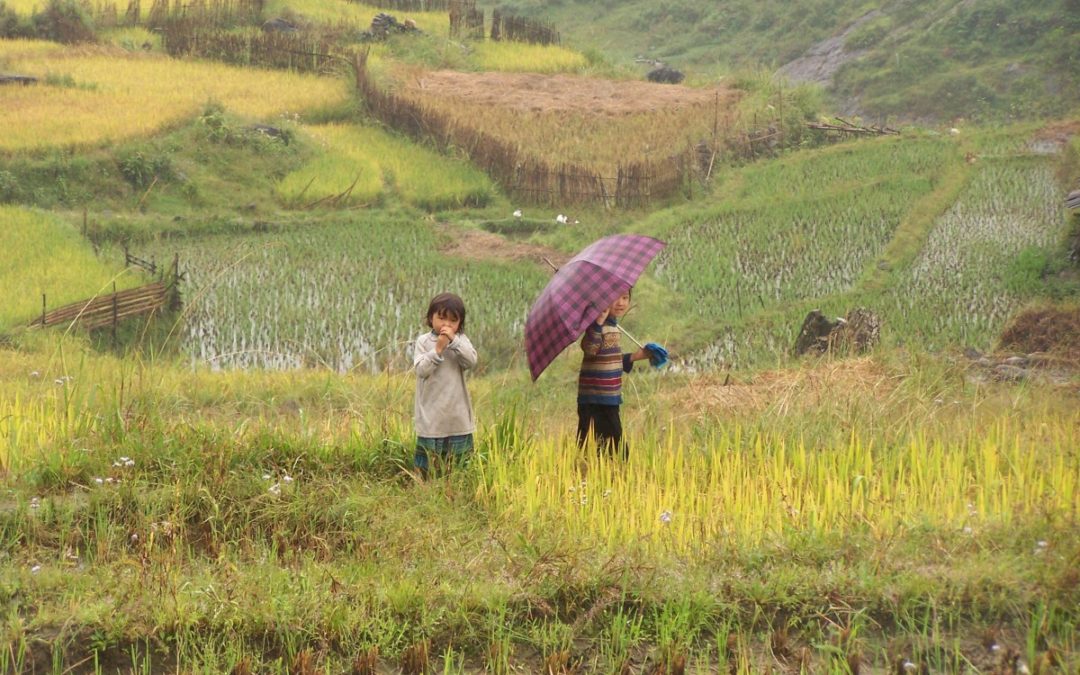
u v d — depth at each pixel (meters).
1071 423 6.93
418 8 44.03
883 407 7.54
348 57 33.62
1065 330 14.48
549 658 4.07
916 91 42.28
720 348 15.95
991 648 4.10
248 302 17.89
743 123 29.20
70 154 23.92
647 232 22.67
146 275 18.38
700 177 26.17
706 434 7.06
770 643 4.20
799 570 4.53
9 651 3.94
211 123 25.75
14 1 39.47
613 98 32.81
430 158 27.27
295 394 10.17
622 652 4.15
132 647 4.08
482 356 15.71
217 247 21.47
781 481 5.75
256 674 4.05
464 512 5.39
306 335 16.38
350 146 27.61
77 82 29.19
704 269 19.91
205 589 4.36
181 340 16.05
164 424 6.12
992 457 5.87
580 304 5.91
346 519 5.23
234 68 33.56
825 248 21.17
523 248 21.41
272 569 4.59
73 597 4.26
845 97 44.66
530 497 5.42
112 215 22.41
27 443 5.90
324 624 4.19
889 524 5.02
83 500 5.24
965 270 19.11
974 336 15.52
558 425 7.84
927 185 25.22
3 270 18.00
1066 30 42.03
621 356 6.49
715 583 4.50
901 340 15.45
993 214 22.88
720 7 57.75
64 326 15.27
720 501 5.42
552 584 4.47
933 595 4.33
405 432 6.40
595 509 5.29
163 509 5.19
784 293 18.52
